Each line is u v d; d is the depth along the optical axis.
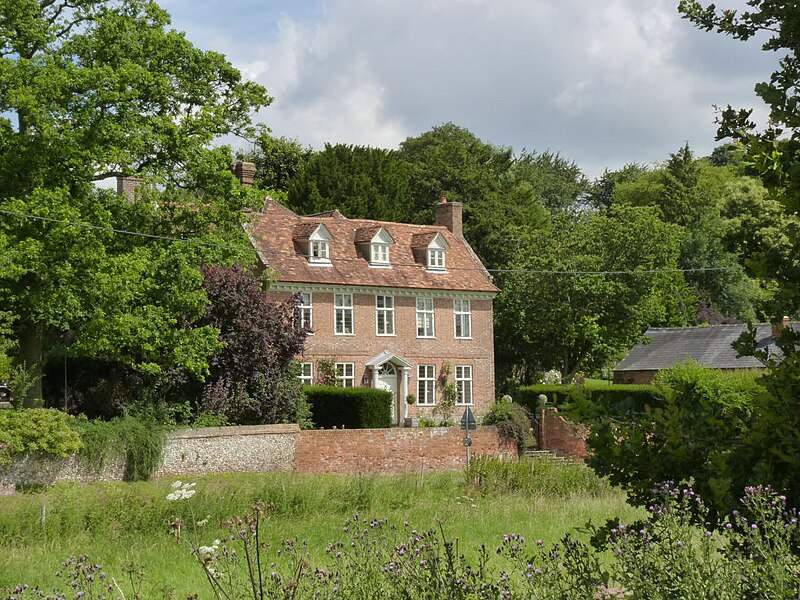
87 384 34.19
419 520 20.22
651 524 6.55
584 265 56.81
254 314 35.25
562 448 42.47
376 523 8.81
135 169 33.81
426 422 48.22
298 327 36.50
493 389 54.19
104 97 30.81
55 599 8.44
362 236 51.25
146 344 31.53
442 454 39.09
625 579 6.37
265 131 36.22
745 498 6.33
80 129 31.02
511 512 21.86
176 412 33.84
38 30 31.84
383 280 50.19
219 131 35.31
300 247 48.91
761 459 6.55
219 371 34.97
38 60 31.16
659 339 62.72
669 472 6.89
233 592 8.53
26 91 29.75
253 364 35.22
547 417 43.19
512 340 61.50
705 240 74.38
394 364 50.47
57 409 30.83
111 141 31.61
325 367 47.59
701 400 7.27
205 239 34.19
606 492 27.66
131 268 30.55
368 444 36.91
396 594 7.44
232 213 35.00
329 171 67.19
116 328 30.14
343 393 40.72
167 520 19.28
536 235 61.03
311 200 65.69
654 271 56.28
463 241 56.56
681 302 69.50
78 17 34.34
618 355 63.41
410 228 54.91
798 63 7.13
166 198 34.41
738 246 7.25
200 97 35.09
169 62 34.31
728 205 75.75
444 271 53.28
